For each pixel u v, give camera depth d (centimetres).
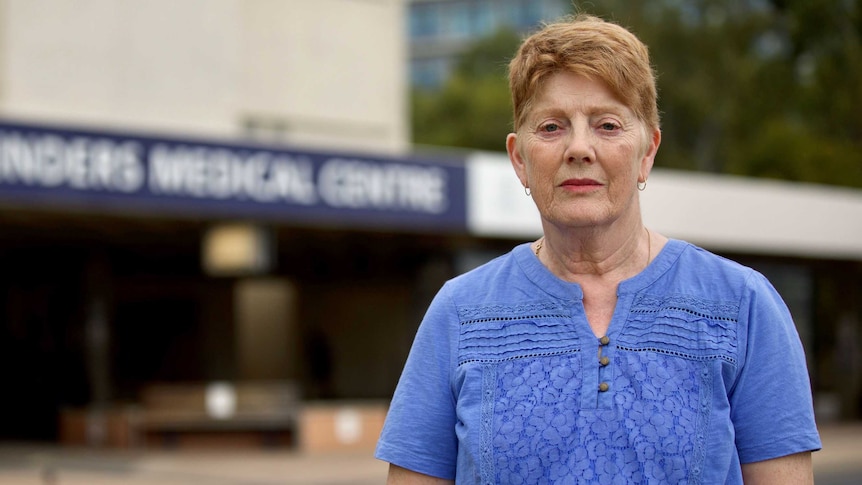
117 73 2047
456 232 1947
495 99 4603
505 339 227
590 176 222
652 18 3912
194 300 2650
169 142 1633
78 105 2003
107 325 2220
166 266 2555
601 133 223
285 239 2128
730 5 3966
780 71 3878
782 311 228
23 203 1520
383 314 2544
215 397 1908
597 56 220
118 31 2048
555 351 223
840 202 2364
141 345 2678
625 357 220
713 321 222
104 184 1573
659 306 224
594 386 218
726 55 3919
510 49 5250
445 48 8219
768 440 219
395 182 1845
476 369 226
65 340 2378
